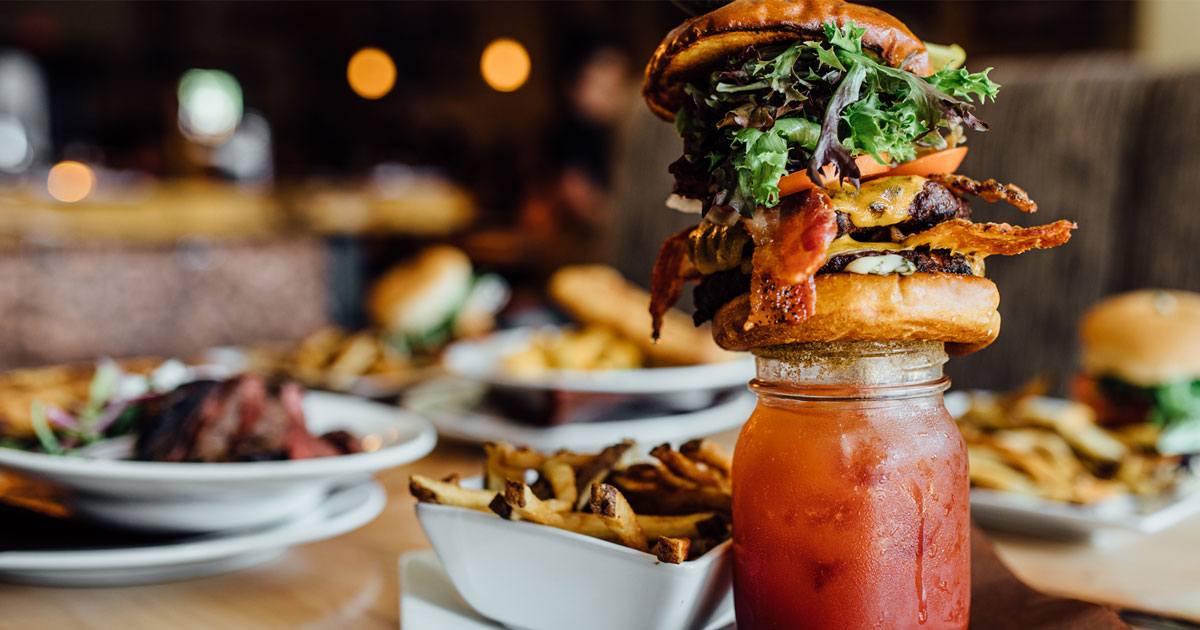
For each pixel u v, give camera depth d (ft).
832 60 1.89
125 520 2.52
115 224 11.09
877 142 1.93
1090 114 5.16
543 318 4.99
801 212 1.93
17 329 6.64
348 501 2.75
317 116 22.16
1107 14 9.93
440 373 4.27
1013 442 2.91
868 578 1.97
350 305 8.66
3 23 18.45
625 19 18.34
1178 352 3.16
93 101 19.54
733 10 1.93
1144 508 2.77
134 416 2.96
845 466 1.97
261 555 2.58
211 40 20.84
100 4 19.42
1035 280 5.29
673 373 3.56
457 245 16.10
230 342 7.64
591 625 2.13
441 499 2.22
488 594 2.21
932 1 11.05
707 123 2.00
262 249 7.84
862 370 1.99
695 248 2.07
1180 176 4.88
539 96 21.30
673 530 2.16
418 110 22.44
